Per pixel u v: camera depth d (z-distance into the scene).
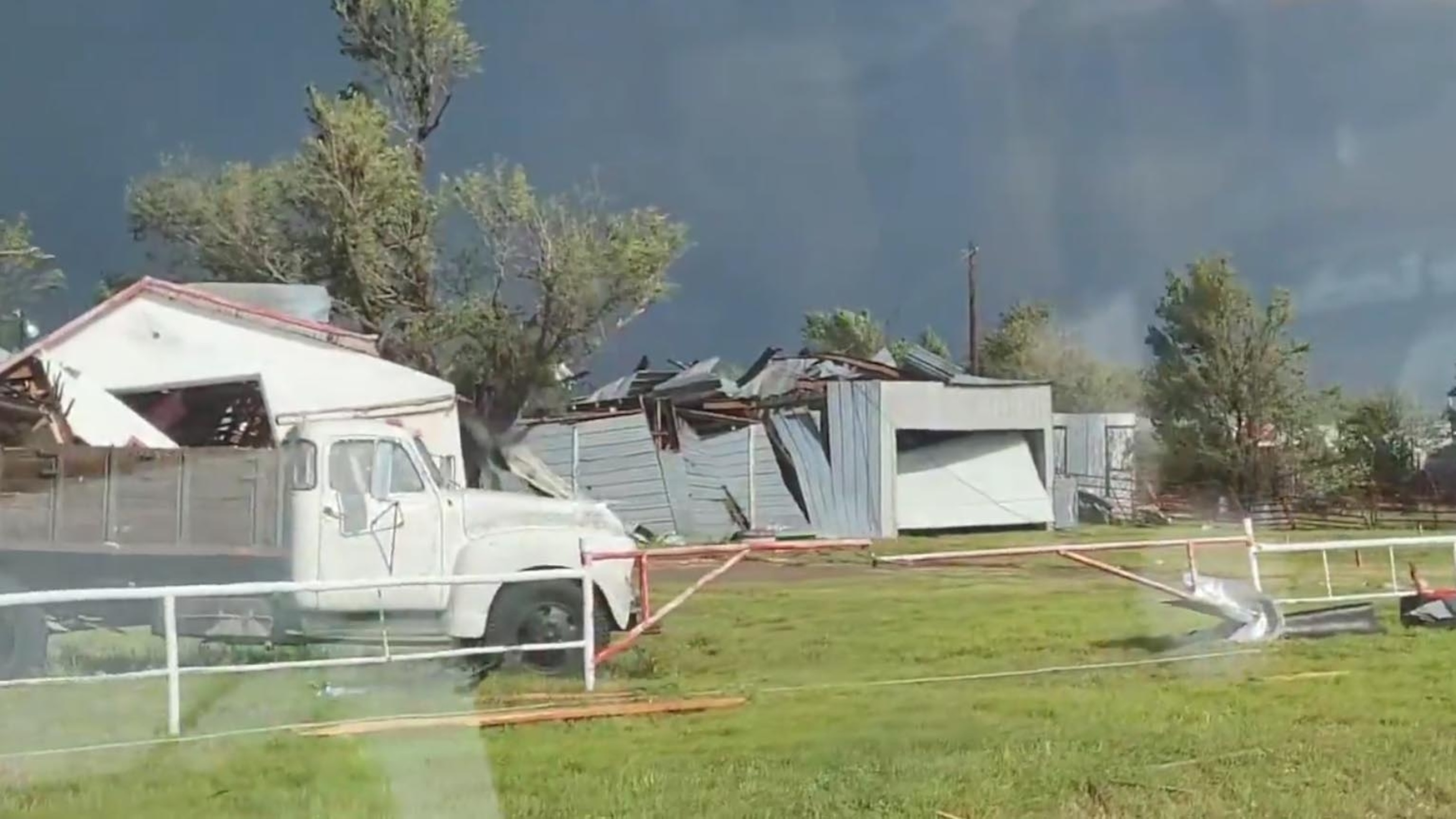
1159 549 21.41
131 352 24.89
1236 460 46.28
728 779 8.67
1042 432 45.09
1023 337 50.59
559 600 13.37
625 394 43.78
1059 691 11.86
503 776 8.76
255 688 12.27
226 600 13.62
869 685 12.24
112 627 13.88
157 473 13.98
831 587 23.31
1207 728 10.07
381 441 13.66
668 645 15.12
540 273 42.03
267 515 13.68
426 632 13.34
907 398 42.91
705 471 41.59
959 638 15.79
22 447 14.32
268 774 8.89
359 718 10.75
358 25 42.62
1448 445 46.69
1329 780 8.58
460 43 42.97
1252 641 14.70
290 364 25.16
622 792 8.36
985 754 9.29
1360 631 15.12
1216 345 45.72
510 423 40.50
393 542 13.45
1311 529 41.25
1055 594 21.42
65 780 8.78
